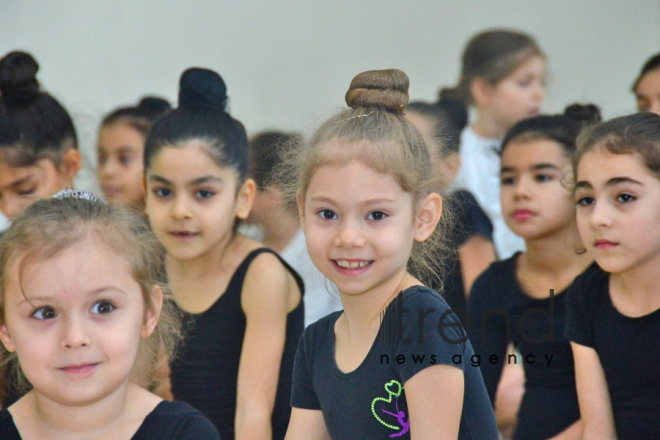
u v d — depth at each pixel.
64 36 8.47
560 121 4.91
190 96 4.56
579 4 8.58
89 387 2.68
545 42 8.63
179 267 4.57
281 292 4.45
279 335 4.45
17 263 2.72
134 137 6.38
